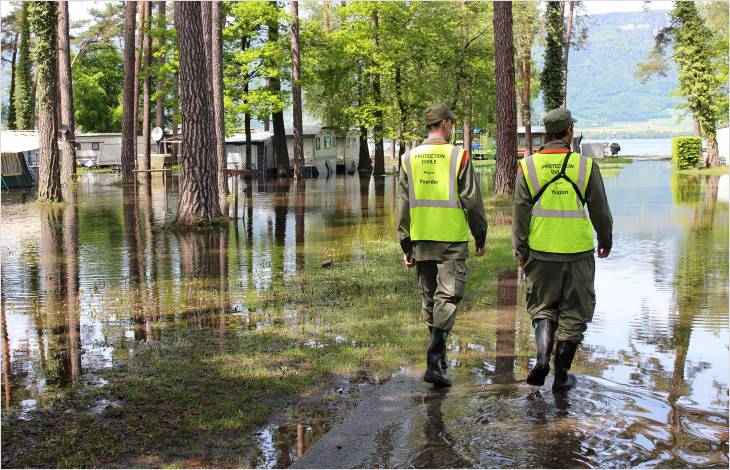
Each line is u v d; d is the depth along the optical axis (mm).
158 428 4648
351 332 6980
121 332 7215
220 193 23234
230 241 14242
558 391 5109
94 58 66125
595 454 4035
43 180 23812
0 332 7301
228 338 6871
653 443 4172
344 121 40406
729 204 20109
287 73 36969
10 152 33938
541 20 39562
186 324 7496
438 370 5379
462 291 5508
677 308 7906
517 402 4895
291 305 8289
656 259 11297
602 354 6105
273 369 5852
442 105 5609
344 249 12852
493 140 63656
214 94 22719
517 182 5199
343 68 39188
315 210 20641
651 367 5719
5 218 19531
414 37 36156
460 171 5477
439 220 5484
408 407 4914
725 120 44531
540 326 5164
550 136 5227
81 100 63156
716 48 40125
